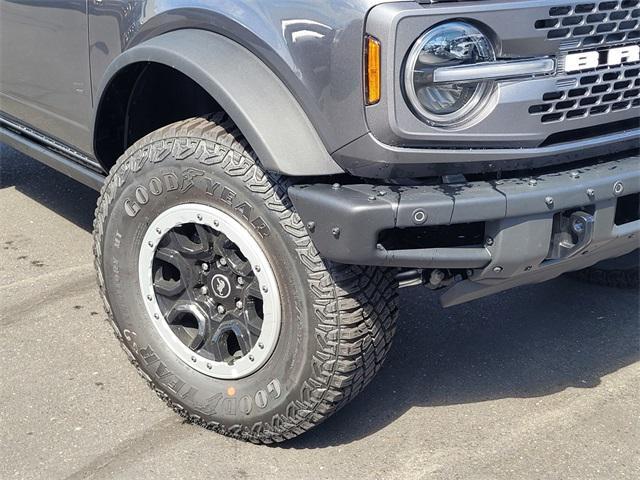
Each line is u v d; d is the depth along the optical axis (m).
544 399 3.15
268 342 2.70
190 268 2.88
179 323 3.00
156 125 3.28
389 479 2.71
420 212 2.36
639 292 3.94
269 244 2.59
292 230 2.53
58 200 4.92
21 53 3.75
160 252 2.92
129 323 3.04
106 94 3.13
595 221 2.61
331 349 2.58
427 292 3.91
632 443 2.90
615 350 3.47
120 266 3.00
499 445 2.89
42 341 3.49
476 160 2.49
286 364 2.69
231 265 2.75
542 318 3.72
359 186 2.47
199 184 2.69
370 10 2.32
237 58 2.59
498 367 3.36
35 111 3.84
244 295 2.78
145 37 2.99
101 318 3.67
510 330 3.63
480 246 2.53
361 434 2.94
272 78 2.55
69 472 2.73
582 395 3.18
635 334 3.59
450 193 2.42
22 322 3.63
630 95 2.71
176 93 3.20
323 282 2.53
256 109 2.49
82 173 3.65
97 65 3.27
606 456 2.84
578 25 2.51
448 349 3.48
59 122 3.67
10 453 2.81
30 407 3.05
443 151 2.44
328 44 2.39
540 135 2.54
